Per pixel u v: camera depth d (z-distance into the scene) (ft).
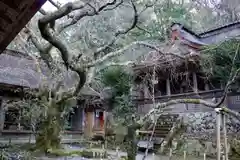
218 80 51.67
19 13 11.98
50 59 37.93
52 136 40.42
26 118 48.52
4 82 43.47
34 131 46.52
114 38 37.70
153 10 53.72
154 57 52.26
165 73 60.34
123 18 48.49
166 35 54.34
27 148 41.19
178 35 56.29
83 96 57.88
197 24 85.30
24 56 58.13
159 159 40.50
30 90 45.06
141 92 68.33
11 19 12.14
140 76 61.87
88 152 40.29
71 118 66.90
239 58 41.55
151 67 55.67
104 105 63.57
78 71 28.58
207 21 82.07
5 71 49.49
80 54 28.37
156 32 53.98
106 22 48.55
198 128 51.03
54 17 19.43
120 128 50.11
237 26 58.44
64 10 19.60
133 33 52.90
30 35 35.60
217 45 45.11
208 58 45.52
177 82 63.41
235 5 68.33
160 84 66.64
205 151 44.24
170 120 55.77
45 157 36.37
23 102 46.44
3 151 36.45
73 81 52.54
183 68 56.54
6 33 13.00
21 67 54.65
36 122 47.37
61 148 42.65
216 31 63.16
